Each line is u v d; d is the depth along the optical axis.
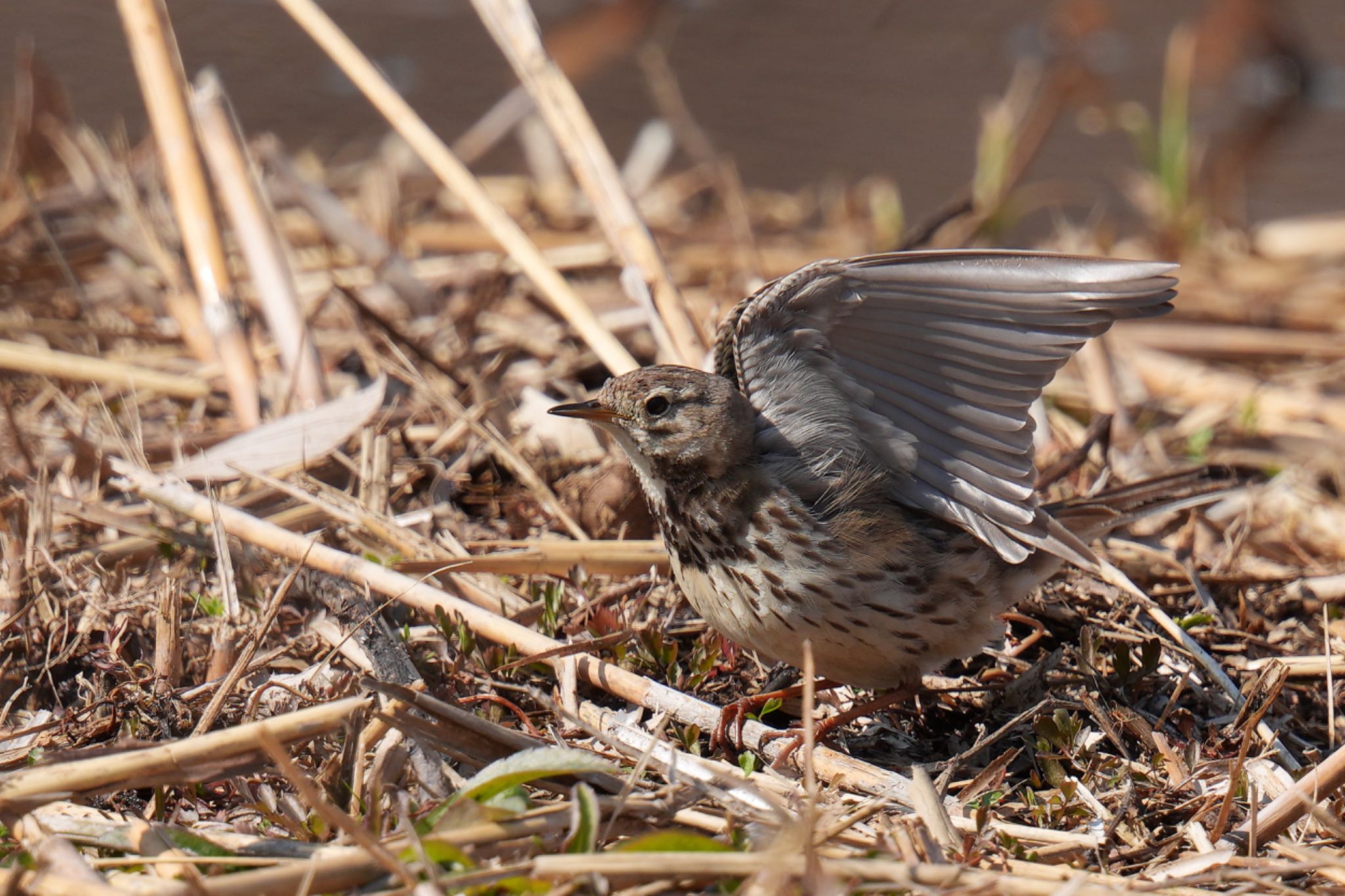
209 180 14.39
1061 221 17.27
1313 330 16.27
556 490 11.30
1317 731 9.35
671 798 7.33
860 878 6.51
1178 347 15.59
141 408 12.47
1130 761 8.50
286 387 11.99
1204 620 9.99
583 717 8.57
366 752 7.76
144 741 7.18
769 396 8.79
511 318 14.19
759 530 8.69
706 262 16.09
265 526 9.68
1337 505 12.38
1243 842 7.69
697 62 20.66
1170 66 18.56
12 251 14.38
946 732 9.36
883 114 19.38
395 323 13.57
